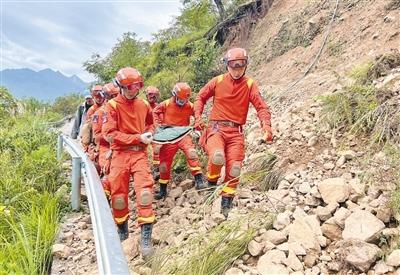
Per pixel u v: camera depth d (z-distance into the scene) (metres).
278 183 5.17
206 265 3.54
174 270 3.59
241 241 3.72
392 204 3.62
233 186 4.74
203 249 3.73
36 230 4.72
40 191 6.29
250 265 3.56
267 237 3.75
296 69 10.18
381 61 6.39
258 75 11.81
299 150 5.57
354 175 4.52
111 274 1.93
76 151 5.97
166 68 16.28
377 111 5.21
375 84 6.06
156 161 6.77
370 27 8.85
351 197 4.04
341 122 5.61
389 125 4.87
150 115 5.12
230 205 4.74
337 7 10.48
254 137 6.73
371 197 3.96
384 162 4.39
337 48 9.30
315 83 8.25
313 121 6.15
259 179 5.39
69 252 4.57
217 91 5.00
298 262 3.36
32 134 9.55
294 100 7.97
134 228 5.30
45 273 4.23
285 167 5.33
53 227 4.92
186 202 5.53
